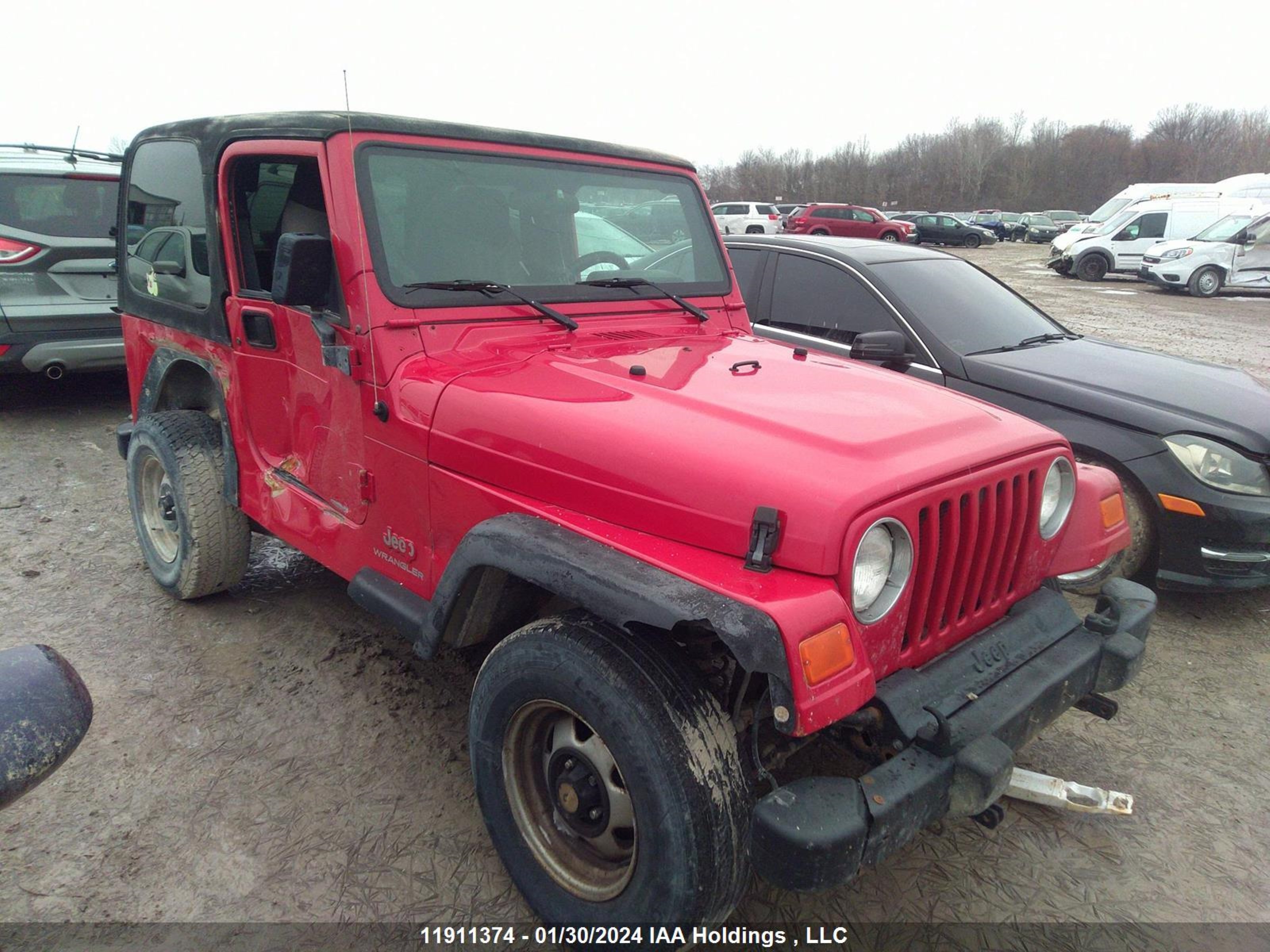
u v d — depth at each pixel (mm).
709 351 2932
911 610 2057
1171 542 4074
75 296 6469
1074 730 3297
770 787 2115
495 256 2865
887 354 3979
